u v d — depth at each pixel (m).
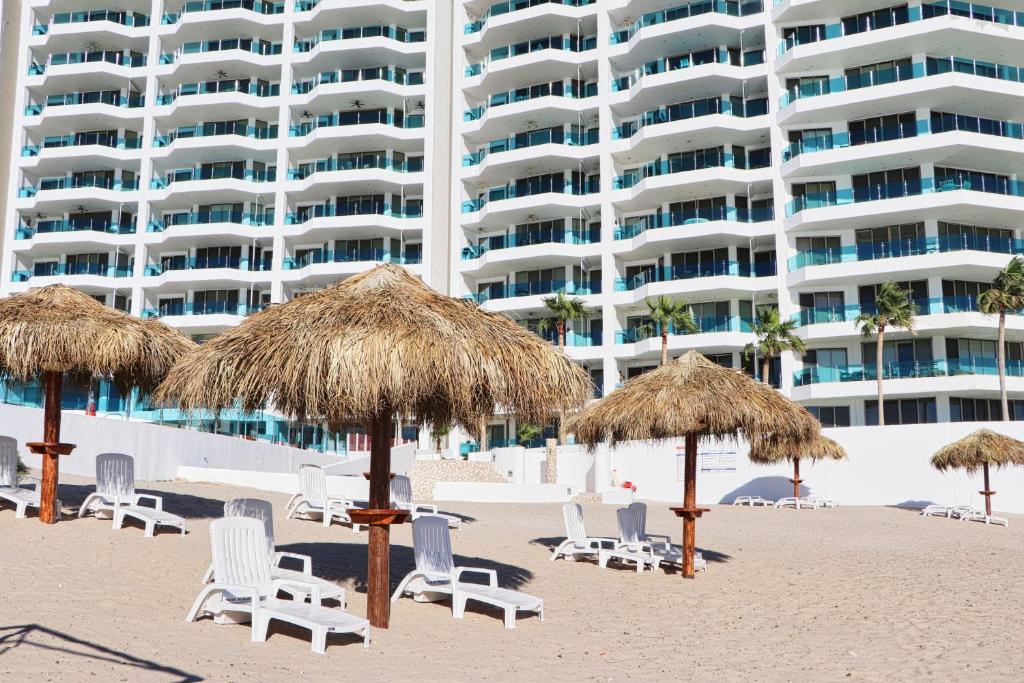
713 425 12.84
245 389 7.93
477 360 7.93
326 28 58.81
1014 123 43.72
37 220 59.19
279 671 6.35
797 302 45.28
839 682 7.16
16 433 20.66
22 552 10.07
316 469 17.03
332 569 11.62
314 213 57.53
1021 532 23.22
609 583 12.75
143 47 60.59
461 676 6.79
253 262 57.06
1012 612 10.91
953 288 43.09
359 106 57.06
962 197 41.19
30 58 59.97
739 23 48.16
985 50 44.00
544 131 53.03
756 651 8.55
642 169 50.44
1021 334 42.66
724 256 48.84
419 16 57.69
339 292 8.42
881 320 40.00
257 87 58.38
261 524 8.30
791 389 43.47
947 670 7.66
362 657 7.23
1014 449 26.75
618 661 7.91
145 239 56.47
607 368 48.91
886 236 44.69
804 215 44.16
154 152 57.56
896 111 44.66
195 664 6.25
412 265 55.81
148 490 17.92
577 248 50.62
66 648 6.32
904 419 42.41
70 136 60.09
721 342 45.53
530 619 9.90
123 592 8.80
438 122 56.62
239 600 7.94
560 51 52.28
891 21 45.16
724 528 22.02
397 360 7.44
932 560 16.11
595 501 32.66
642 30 49.62
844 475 35.81
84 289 56.81
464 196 55.53
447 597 10.36
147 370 12.12
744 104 48.88
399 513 8.67
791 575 13.94
